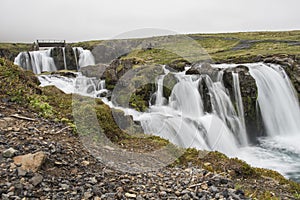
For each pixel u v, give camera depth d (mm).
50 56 32219
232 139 14438
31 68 31609
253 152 13367
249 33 67812
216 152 7309
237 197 4453
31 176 3932
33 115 6559
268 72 19609
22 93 7457
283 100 18984
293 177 10180
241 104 16328
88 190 3994
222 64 22344
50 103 8070
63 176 4238
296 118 19203
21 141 4957
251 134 16609
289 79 20625
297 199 5520
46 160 4398
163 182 4859
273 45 40500
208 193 4543
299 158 12328
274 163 11781
